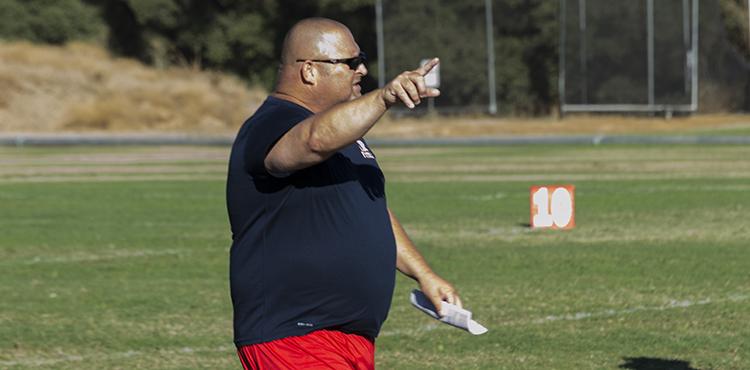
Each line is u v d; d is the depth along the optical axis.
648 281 20.30
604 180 42.12
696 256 23.14
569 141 68.31
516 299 18.78
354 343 8.74
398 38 85.00
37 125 91.50
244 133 8.52
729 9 108.25
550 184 40.94
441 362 14.62
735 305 17.97
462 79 86.38
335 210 8.52
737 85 87.69
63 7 112.00
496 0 95.94
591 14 83.50
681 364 14.28
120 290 20.38
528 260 23.00
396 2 84.75
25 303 19.14
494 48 96.12
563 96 84.56
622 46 83.50
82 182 45.22
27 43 104.06
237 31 113.12
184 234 28.48
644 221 29.33
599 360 14.55
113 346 15.84
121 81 99.12
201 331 16.80
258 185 8.43
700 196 35.44
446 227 28.88
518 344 15.52
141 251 25.47
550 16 94.62
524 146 67.56
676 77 83.38
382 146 70.88
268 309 8.55
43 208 35.28
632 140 67.19
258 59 115.25
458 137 74.19
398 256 9.19
